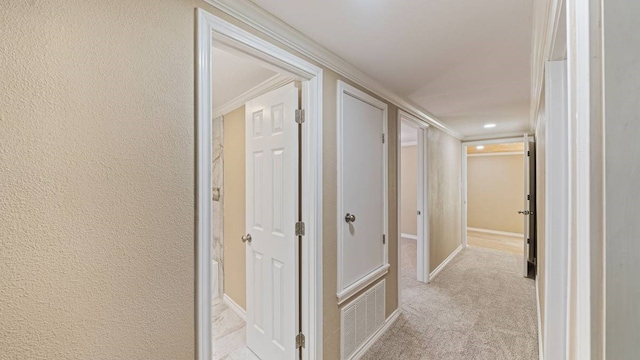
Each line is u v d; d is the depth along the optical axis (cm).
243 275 254
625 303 34
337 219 180
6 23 67
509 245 546
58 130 75
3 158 68
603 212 36
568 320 56
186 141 101
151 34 93
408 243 580
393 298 251
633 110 33
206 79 107
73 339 78
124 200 87
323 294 170
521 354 201
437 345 213
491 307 274
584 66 39
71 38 77
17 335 70
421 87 225
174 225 98
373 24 134
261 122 196
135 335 90
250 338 211
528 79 207
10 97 68
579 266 44
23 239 71
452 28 137
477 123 371
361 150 206
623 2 33
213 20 109
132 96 89
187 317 101
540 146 210
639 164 33
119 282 86
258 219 201
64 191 77
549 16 102
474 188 723
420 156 338
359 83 200
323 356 170
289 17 128
